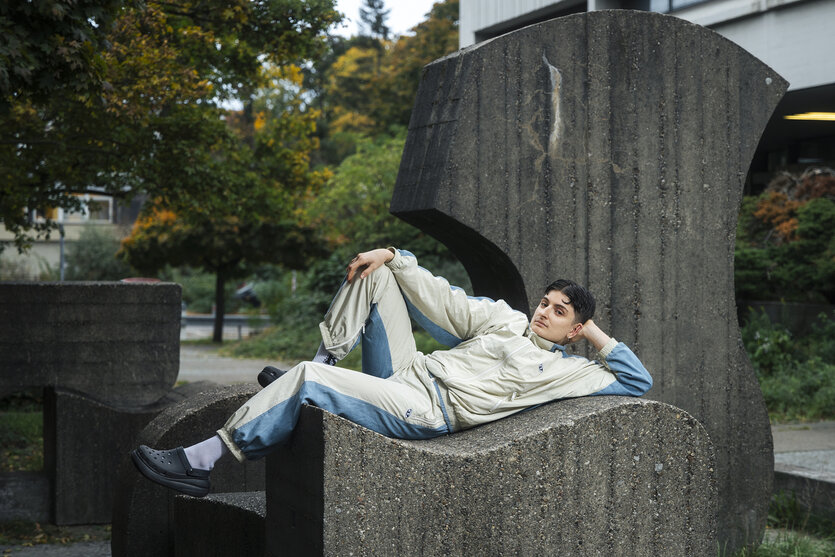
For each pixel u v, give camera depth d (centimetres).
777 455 804
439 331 368
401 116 3259
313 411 309
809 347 1276
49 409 686
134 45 815
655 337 499
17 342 680
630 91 489
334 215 2300
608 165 486
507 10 1520
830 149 1496
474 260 493
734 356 519
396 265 356
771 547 521
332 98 4466
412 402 338
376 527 306
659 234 499
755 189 1638
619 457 336
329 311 355
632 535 338
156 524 479
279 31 880
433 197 452
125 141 868
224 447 328
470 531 316
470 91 455
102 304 699
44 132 897
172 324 717
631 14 488
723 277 516
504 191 463
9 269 3152
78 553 579
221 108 1013
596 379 360
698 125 506
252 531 378
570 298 366
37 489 662
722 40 509
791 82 1151
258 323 2977
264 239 2248
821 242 1362
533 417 342
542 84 471
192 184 934
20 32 447
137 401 706
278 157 1140
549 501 325
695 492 347
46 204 973
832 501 593
